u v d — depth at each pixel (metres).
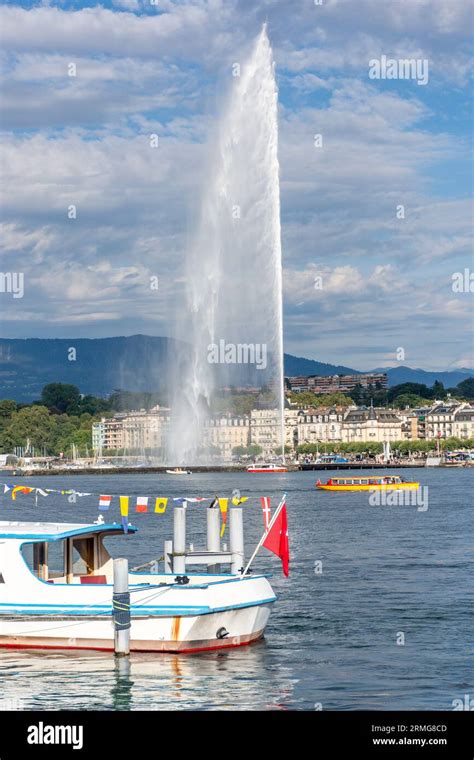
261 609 47.09
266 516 48.91
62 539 46.97
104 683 41.03
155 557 75.38
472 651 46.06
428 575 69.44
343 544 91.44
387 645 47.34
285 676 41.97
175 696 39.44
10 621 45.81
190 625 44.59
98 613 45.00
